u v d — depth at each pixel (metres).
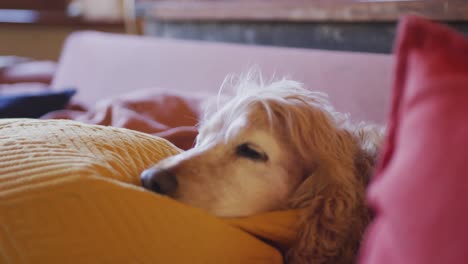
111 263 0.54
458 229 0.30
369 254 0.39
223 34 1.92
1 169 0.56
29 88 1.94
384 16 1.25
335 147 0.76
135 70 1.84
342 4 1.37
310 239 0.71
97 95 1.95
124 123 0.97
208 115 0.97
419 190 0.33
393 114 0.40
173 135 0.92
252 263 0.65
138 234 0.56
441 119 0.34
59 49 2.93
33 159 0.58
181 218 0.60
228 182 0.73
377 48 1.32
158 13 2.22
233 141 0.75
